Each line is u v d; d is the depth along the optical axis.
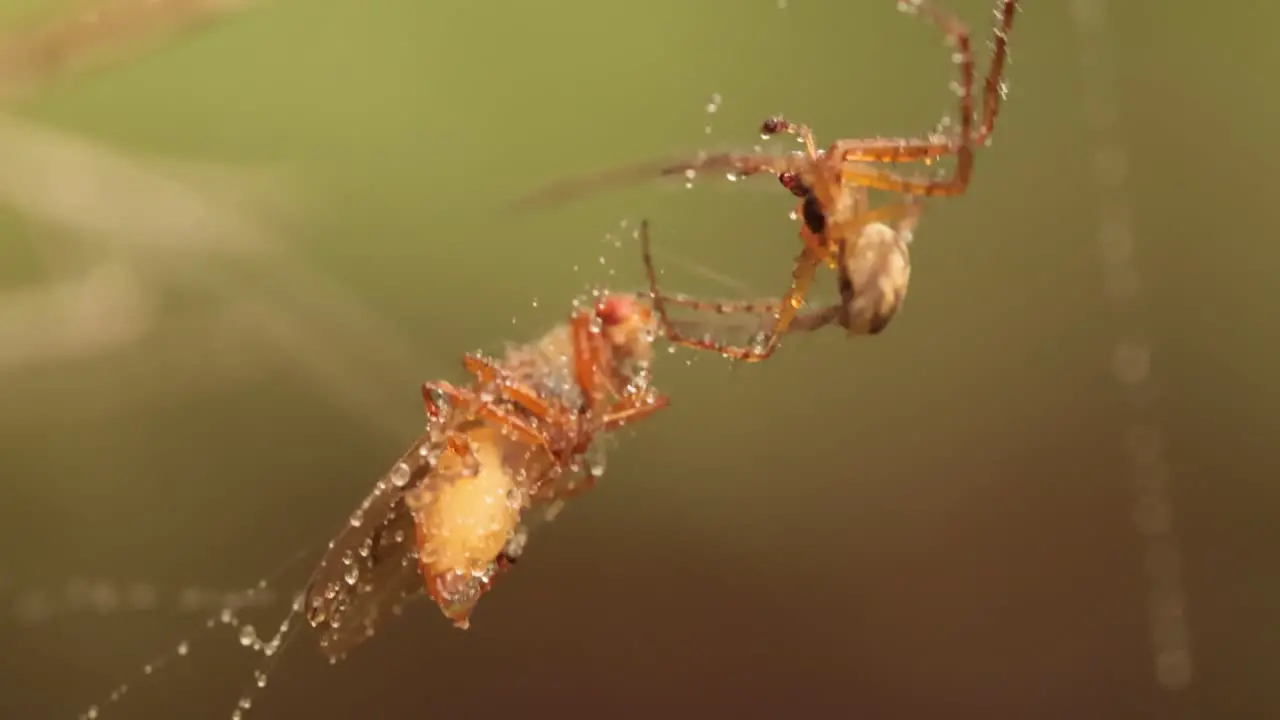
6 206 0.13
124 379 0.13
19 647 0.11
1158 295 0.14
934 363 0.14
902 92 0.12
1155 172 0.13
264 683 0.11
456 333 0.13
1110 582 0.13
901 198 0.09
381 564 0.09
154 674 0.11
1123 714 0.12
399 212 0.13
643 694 0.12
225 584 0.12
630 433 0.10
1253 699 0.12
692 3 0.13
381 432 0.13
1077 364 0.14
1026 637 0.13
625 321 0.09
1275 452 0.13
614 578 0.13
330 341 0.13
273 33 0.13
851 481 0.13
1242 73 0.13
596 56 0.13
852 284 0.09
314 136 0.13
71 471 0.12
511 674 0.12
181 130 0.13
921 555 0.13
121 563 0.12
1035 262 0.14
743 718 0.12
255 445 0.13
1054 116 0.14
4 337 0.12
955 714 0.12
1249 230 0.13
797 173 0.09
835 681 0.12
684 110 0.12
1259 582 0.13
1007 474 0.13
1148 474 0.13
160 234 0.13
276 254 0.13
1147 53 0.13
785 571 0.13
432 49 0.13
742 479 0.13
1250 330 0.13
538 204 0.12
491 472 0.09
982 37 0.09
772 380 0.13
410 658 0.11
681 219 0.11
